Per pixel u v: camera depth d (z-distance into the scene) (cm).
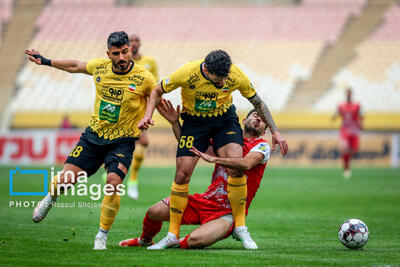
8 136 8088
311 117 9038
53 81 9862
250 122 2097
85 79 9850
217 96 2002
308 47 10462
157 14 11212
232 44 10581
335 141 8675
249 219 3044
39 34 10725
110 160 1986
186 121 2067
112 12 11219
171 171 7262
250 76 10031
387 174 6919
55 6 11219
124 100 2003
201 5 11488
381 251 1977
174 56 10450
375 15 10856
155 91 2009
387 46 10381
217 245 2166
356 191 4775
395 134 8719
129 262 1698
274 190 4869
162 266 1638
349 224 2022
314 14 11025
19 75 9938
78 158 2048
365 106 9475
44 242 2133
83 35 10781
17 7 11100
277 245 2155
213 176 2097
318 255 1866
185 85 1977
